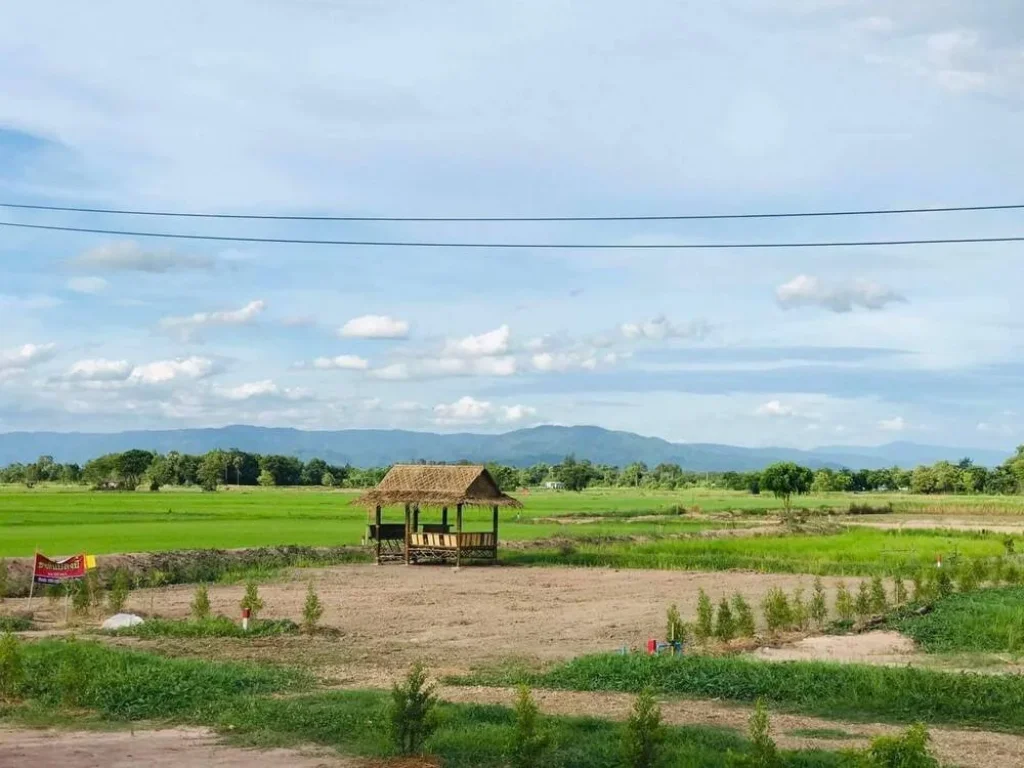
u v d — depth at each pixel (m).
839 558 54.34
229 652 24.75
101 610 33.28
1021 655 24.75
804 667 20.56
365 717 16.66
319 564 52.06
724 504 136.50
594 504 131.62
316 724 16.45
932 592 34.91
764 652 25.38
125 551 49.09
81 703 18.34
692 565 52.22
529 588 41.84
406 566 52.19
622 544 65.56
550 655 25.00
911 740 12.62
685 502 142.62
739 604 27.84
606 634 29.16
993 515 111.31
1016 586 38.84
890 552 57.31
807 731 16.33
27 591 38.72
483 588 41.75
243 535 61.62
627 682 20.28
